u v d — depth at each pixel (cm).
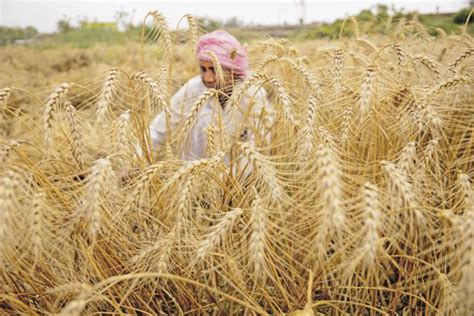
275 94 282
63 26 2611
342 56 318
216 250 222
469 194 196
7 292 209
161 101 264
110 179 206
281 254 233
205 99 260
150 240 229
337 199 165
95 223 181
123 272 219
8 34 2784
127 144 241
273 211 207
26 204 189
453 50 407
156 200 229
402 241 215
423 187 235
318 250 194
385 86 297
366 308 223
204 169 212
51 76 1152
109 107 256
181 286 217
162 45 320
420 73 332
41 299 209
